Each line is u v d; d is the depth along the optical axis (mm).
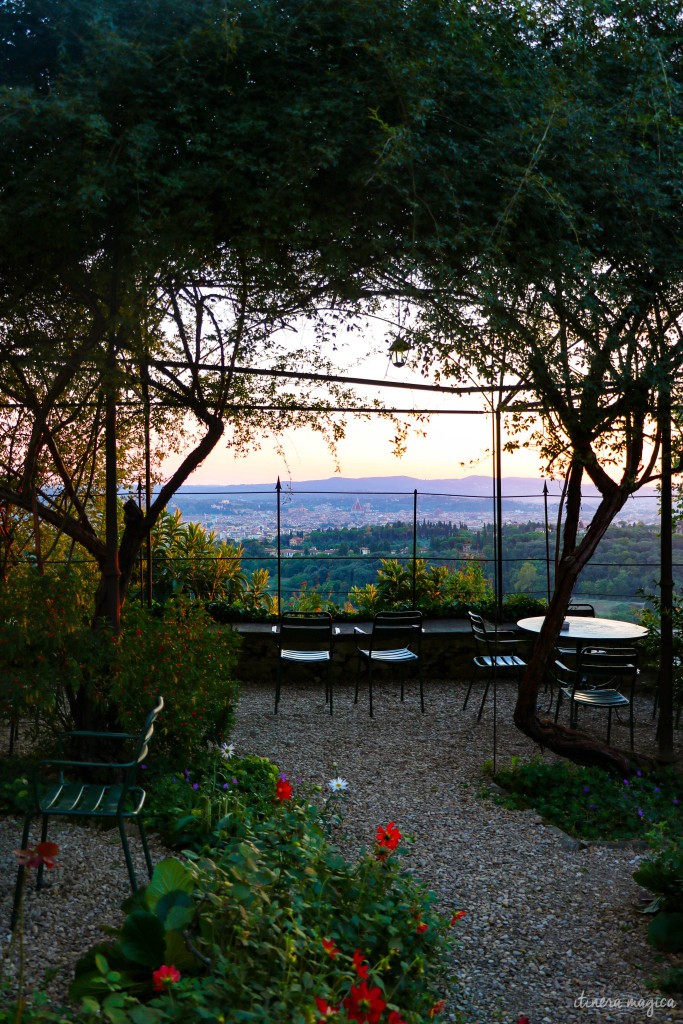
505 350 3658
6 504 5352
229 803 4129
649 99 3641
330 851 2924
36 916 3109
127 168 3105
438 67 3318
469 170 3428
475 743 6316
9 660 4234
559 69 3504
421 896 2816
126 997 1911
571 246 3455
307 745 6203
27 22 3219
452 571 9211
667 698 5773
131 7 3182
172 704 4668
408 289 3506
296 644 8016
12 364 3852
